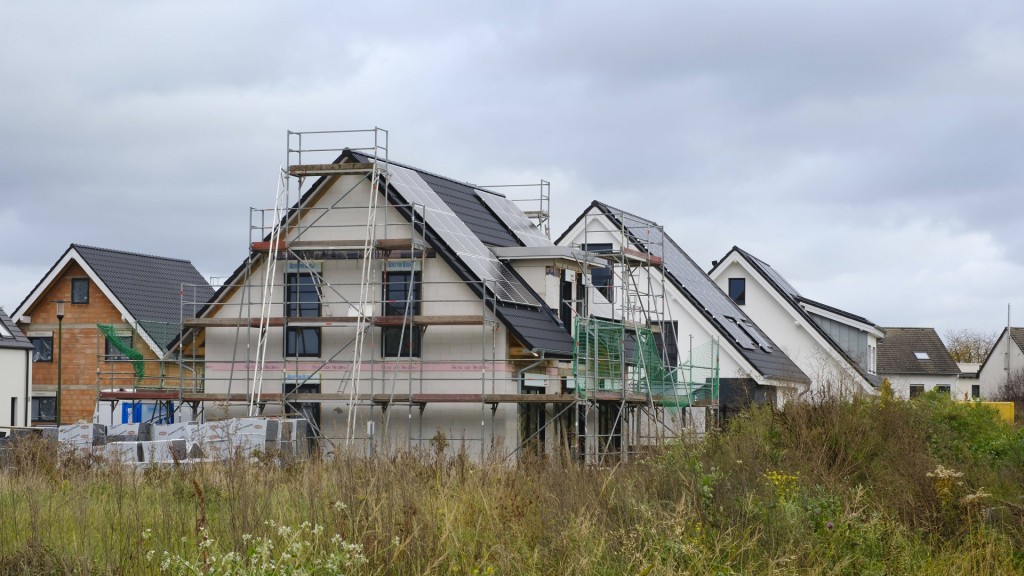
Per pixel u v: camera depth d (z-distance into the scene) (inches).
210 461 668.7
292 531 405.7
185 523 459.8
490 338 1070.4
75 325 1673.2
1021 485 631.8
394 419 1078.4
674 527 448.8
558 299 1202.6
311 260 1119.6
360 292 1102.4
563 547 430.9
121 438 1037.2
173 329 1589.6
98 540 436.1
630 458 845.2
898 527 524.7
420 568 402.3
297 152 1121.4
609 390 1093.1
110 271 1675.7
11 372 1563.7
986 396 2881.4
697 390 1273.4
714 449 704.4
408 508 433.4
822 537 494.3
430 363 1077.8
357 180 1116.5
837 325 1950.1
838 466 672.4
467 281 1075.3
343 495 458.6
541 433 1112.2
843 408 739.4
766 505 513.0
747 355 1469.0
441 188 1248.2
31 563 401.1
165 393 1144.8
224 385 1139.9
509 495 485.7
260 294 1136.8
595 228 1534.2
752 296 1797.5
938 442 746.2
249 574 364.5
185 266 1846.7
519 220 1375.5
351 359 1099.3
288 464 601.0
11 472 657.6
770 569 434.0
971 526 528.1
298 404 1099.3
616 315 1425.9
